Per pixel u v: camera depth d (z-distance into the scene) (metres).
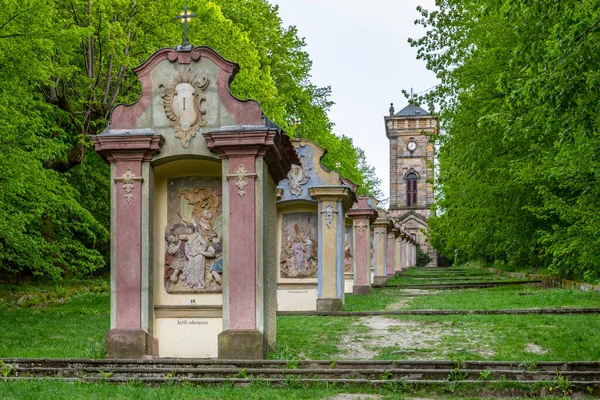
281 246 26.86
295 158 16.94
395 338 17.94
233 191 14.55
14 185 20.30
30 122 21.52
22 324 19.84
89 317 22.19
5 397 10.78
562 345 15.79
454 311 23.75
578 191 25.03
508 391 11.73
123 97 29.91
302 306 26.41
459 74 29.80
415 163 115.31
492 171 29.09
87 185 31.72
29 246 22.55
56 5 24.59
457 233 40.50
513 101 14.67
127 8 27.81
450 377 12.26
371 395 11.60
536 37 14.27
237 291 14.41
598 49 12.87
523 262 44.97
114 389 11.79
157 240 15.39
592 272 20.73
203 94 14.85
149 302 14.77
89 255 26.34
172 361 13.52
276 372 12.89
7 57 19.42
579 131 16.67
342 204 26.67
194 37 29.50
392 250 56.84
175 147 14.78
